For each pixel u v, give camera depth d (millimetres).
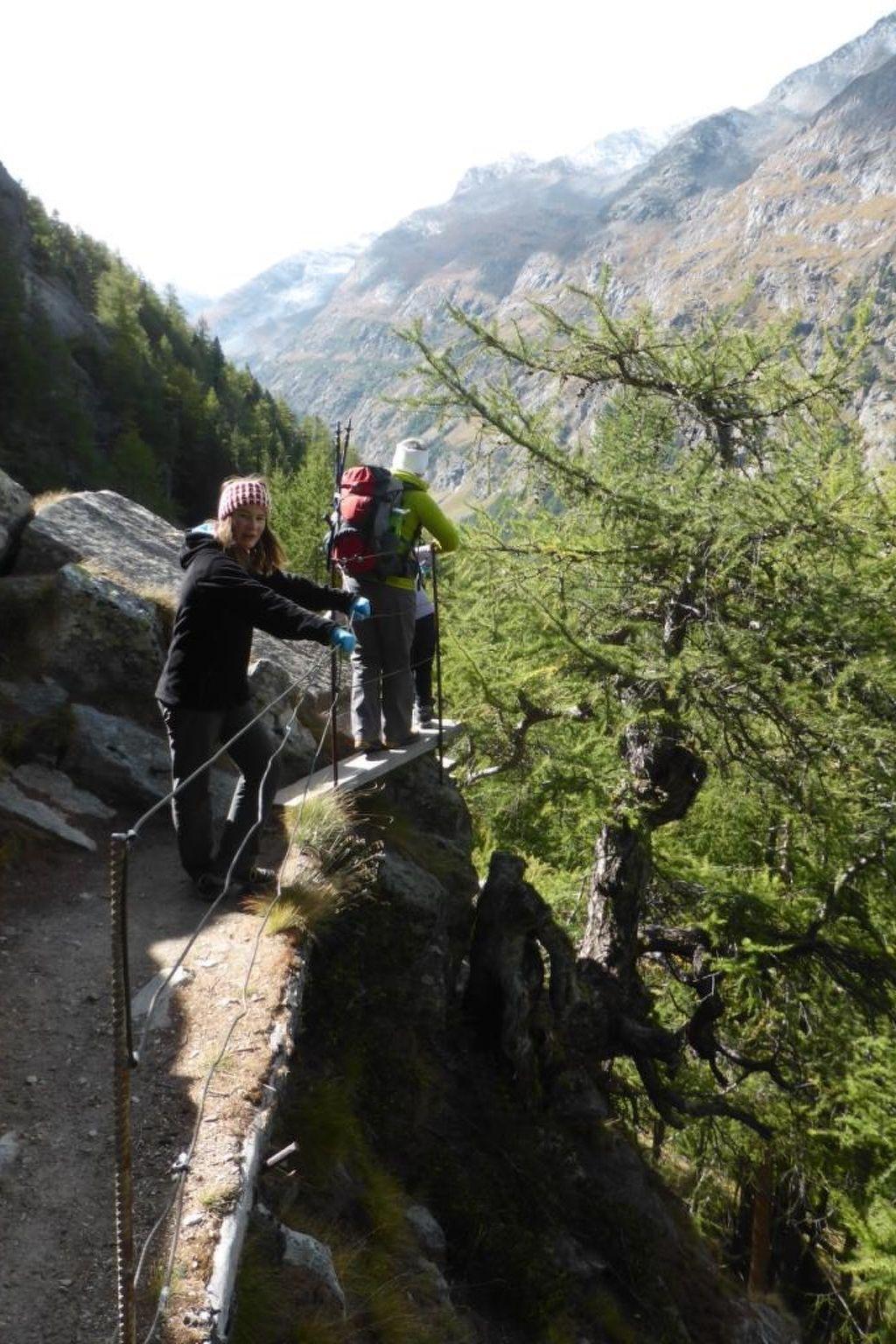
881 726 10273
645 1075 11617
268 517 6285
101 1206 4125
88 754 7488
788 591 10812
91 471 70875
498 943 9117
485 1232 7227
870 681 10203
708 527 10562
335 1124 6371
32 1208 4047
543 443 11258
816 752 10719
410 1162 7285
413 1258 6207
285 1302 4621
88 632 8062
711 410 11664
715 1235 18625
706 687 10602
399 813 9312
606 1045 10508
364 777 7828
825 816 10938
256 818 6441
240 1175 4336
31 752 7434
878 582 10844
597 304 11953
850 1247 15945
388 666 8102
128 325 108375
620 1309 8359
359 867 7691
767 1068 12211
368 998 7605
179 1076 4867
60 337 84125
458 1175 7477
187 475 95375
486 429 11547
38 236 122688
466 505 11711
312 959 7199
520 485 11703
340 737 9188
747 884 12086
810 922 11844
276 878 6594
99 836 7070
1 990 5273
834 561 10992
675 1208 11398
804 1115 12508
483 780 12383
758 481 11016
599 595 11117
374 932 7777
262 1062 5016
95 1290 3770
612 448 11930
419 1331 5512
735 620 10922
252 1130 4641
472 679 11289
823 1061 11820
